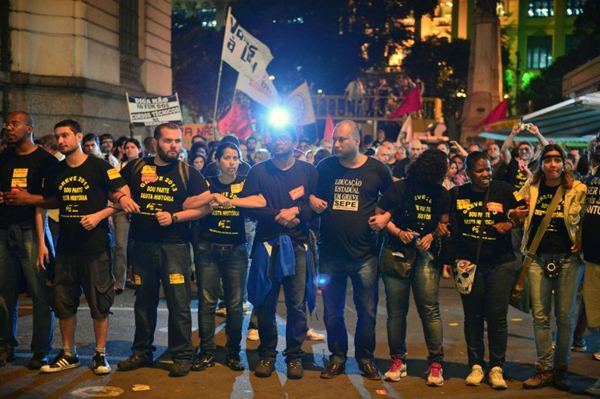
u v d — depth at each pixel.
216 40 49.91
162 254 6.46
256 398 5.93
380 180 6.53
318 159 10.14
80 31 16.73
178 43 50.53
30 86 16.11
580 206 6.29
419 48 53.50
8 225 6.55
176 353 6.49
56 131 6.35
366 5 44.28
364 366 6.55
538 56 84.00
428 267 6.39
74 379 6.29
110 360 6.96
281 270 6.32
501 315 6.39
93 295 6.43
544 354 6.37
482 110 31.39
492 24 31.44
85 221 6.27
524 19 83.94
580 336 7.62
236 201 6.41
